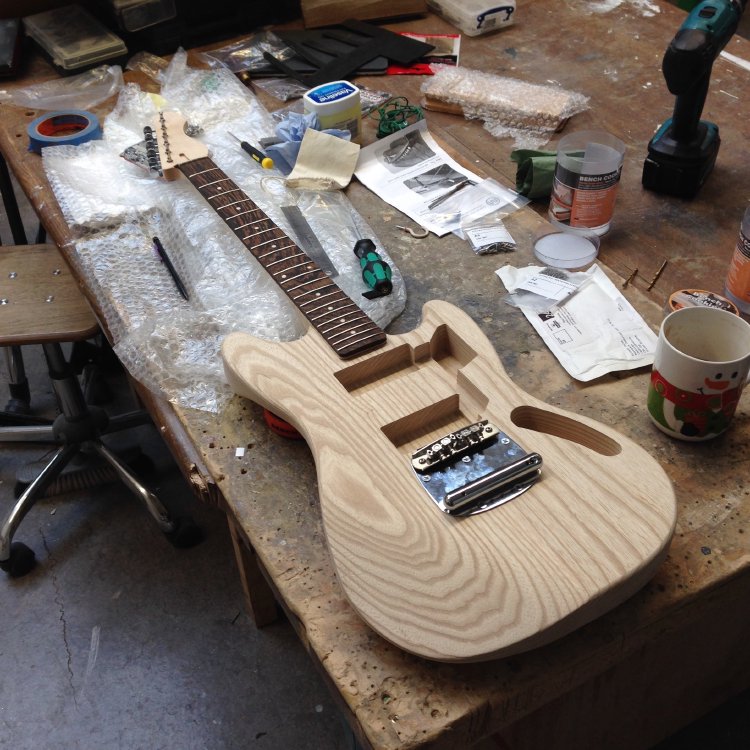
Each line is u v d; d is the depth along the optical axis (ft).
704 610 2.65
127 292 3.81
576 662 2.36
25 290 5.05
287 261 3.67
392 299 3.68
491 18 5.84
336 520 2.47
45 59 5.88
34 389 7.00
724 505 2.76
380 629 2.21
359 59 5.56
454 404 2.95
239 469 3.00
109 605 5.46
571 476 2.55
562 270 3.79
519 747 3.36
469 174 4.57
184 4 5.76
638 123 4.87
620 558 2.31
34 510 6.00
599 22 5.96
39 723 4.88
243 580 4.92
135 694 4.99
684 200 4.28
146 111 5.08
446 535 2.41
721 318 2.90
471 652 2.14
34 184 4.62
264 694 4.97
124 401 6.82
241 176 4.48
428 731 2.21
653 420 3.02
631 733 3.97
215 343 3.47
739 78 5.15
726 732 4.52
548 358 3.38
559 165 3.95
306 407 2.89
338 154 4.50
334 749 4.72
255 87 5.46
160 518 5.54
